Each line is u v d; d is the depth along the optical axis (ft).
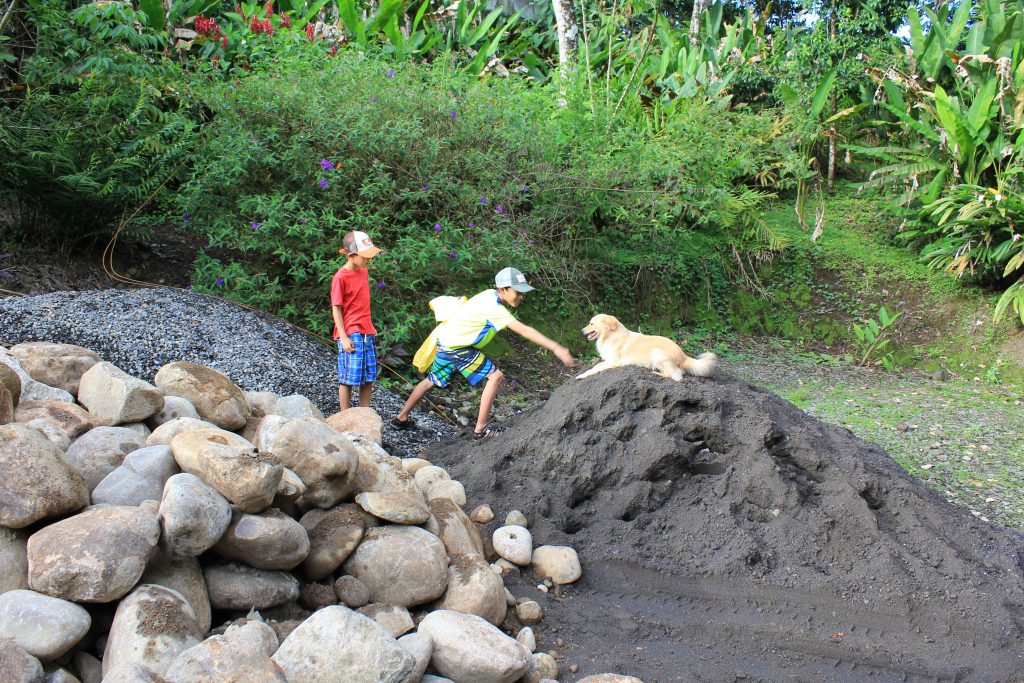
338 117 23.58
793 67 42.39
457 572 12.12
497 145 27.17
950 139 38.17
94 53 23.59
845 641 12.65
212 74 27.14
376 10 40.57
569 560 13.71
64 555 8.84
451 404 23.57
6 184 22.90
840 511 14.62
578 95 32.86
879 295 38.47
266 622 10.03
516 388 26.23
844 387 30.94
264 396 16.28
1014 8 42.32
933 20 41.27
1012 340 35.42
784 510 14.62
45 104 22.52
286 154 22.93
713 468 15.46
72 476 9.99
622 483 15.25
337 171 23.25
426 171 24.88
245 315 21.89
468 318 18.19
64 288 22.67
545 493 15.24
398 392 23.15
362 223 23.39
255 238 22.61
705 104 36.78
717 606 13.32
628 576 13.87
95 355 15.46
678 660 12.00
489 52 39.86
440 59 30.73
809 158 43.70
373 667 8.65
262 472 10.30
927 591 13.39
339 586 11.24
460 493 14.73
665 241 34.99
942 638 12.81
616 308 33.86
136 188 23.12
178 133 23.77
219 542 10.19
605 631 12.61
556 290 30.78
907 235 40.68
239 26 32.42
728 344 35.83
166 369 14.42
